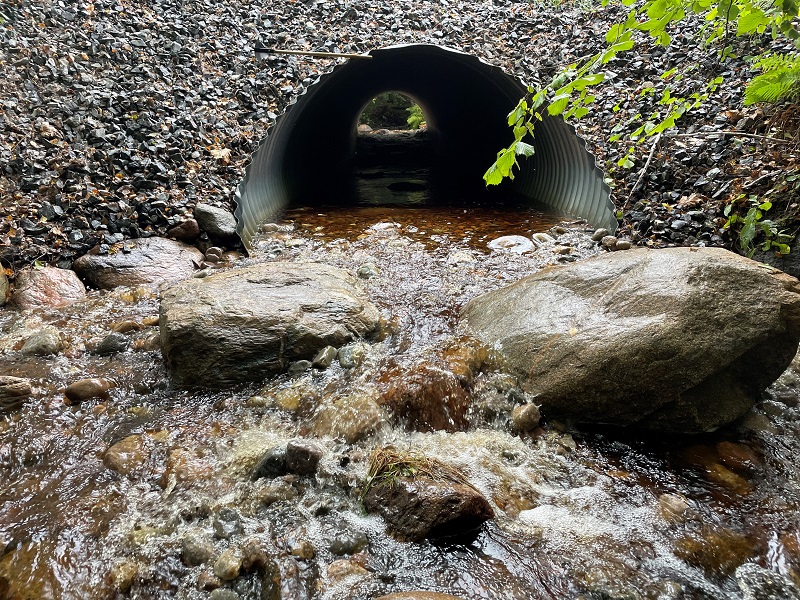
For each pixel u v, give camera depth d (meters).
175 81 8.79
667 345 3.23
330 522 2.64
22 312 4.93
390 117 22.97
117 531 2.56
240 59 10.05
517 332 3.95
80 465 3.04
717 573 2.38
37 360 4.11
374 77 12.30
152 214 6.47
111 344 4.28
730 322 3.27
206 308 4.02
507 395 3.64
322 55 10.04
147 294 5.33
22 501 2.76
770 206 5.46
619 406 3.36
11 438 3.24
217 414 3.53
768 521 2.68
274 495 2.77
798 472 3.04
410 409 3.49
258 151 7.25
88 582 2.30
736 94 7.76
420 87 14.20
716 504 2.81
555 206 8.89
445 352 4.02
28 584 2.27
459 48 10.93
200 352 3.77
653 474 3.05
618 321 3.51
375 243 6.93
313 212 8.71
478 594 2.27
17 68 7.37
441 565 2.41
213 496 2.80
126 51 8.78
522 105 3.26
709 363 3.23
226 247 6.64
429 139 18.81
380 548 2.50
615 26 3.27
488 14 12.18
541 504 2.82
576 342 3.52
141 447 3.17
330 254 6.50
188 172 7.29
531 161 10.15
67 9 9.05
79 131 7.01
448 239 7.12
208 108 8.63
